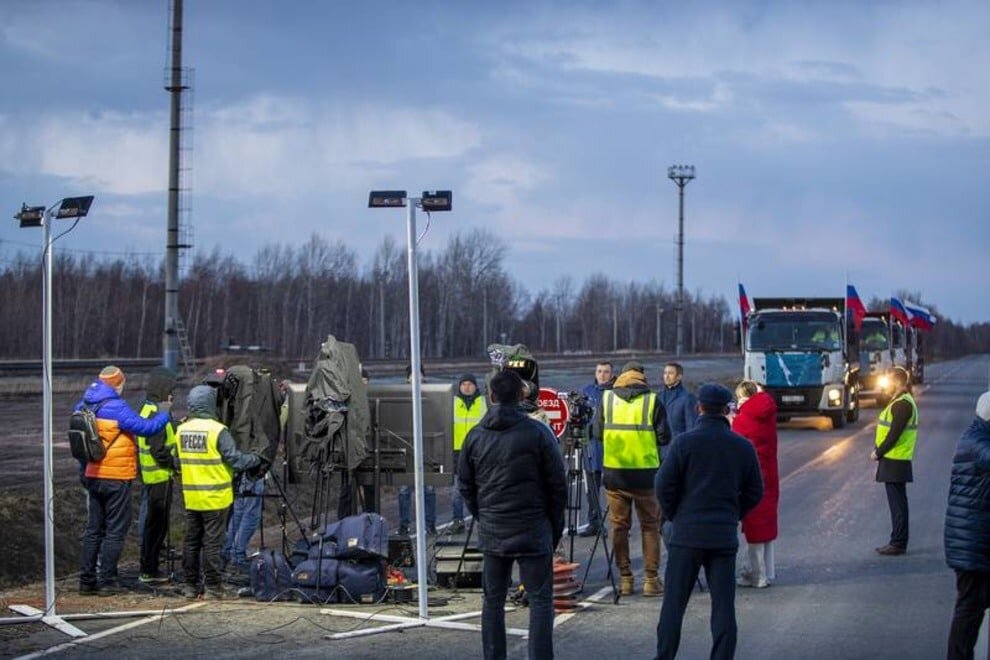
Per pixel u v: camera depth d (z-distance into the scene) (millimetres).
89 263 86688
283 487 12469
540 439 7430
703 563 7582
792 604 10094
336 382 10797
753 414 10773
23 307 73875
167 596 10461
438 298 94125
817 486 18484
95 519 10570
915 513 15492
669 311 144000
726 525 7469
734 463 7555
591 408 11711
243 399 10945
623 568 10547
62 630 8984
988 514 7184
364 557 10219
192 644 8531
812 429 31062
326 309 88000
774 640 8766
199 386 10570
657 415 10312
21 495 14219
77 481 17625
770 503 10773
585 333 130625
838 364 30359
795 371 30219
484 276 98125
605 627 9203
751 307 31984
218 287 86250
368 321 90875
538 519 7438
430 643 8602
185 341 37156
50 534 9617
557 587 9781
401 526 12992
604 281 141250
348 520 10422
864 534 13891
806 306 31984
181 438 10406
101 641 8617
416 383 9586
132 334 79875
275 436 11180
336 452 10758
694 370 66375
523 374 10250
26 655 8156
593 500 13352
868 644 8625
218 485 10352
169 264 33219
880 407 41500
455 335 96562
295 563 10922
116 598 10352
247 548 12711
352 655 8219
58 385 35812
